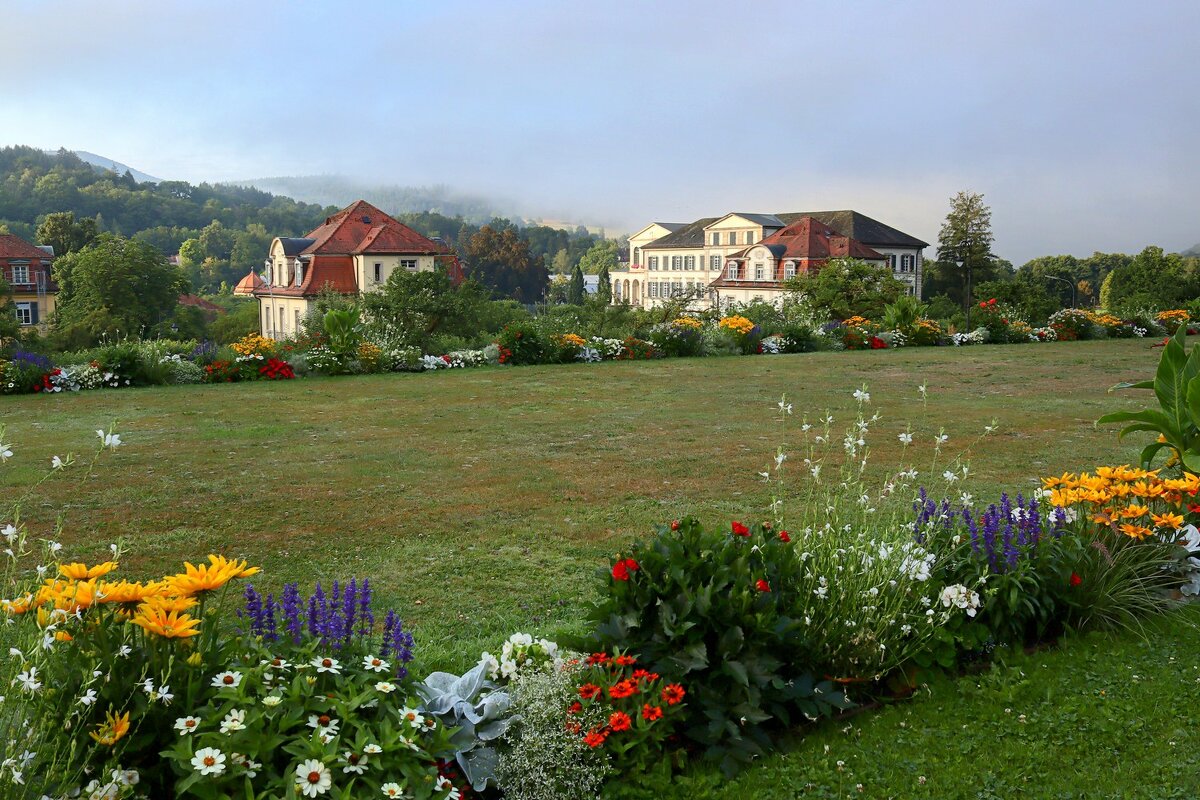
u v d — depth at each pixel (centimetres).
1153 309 3097
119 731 239
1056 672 395
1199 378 556
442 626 452
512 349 1834
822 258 5975
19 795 225
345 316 1678
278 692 264
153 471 822
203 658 273
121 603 268
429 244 5272
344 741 263
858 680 362
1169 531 486
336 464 855
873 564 394
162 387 1458
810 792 307
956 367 1792
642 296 8750
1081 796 306
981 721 355
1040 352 2144
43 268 6506
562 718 300
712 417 1141
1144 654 414
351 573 539
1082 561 446
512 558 570
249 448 935
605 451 917
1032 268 11281
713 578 340
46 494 734
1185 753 332
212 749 238
